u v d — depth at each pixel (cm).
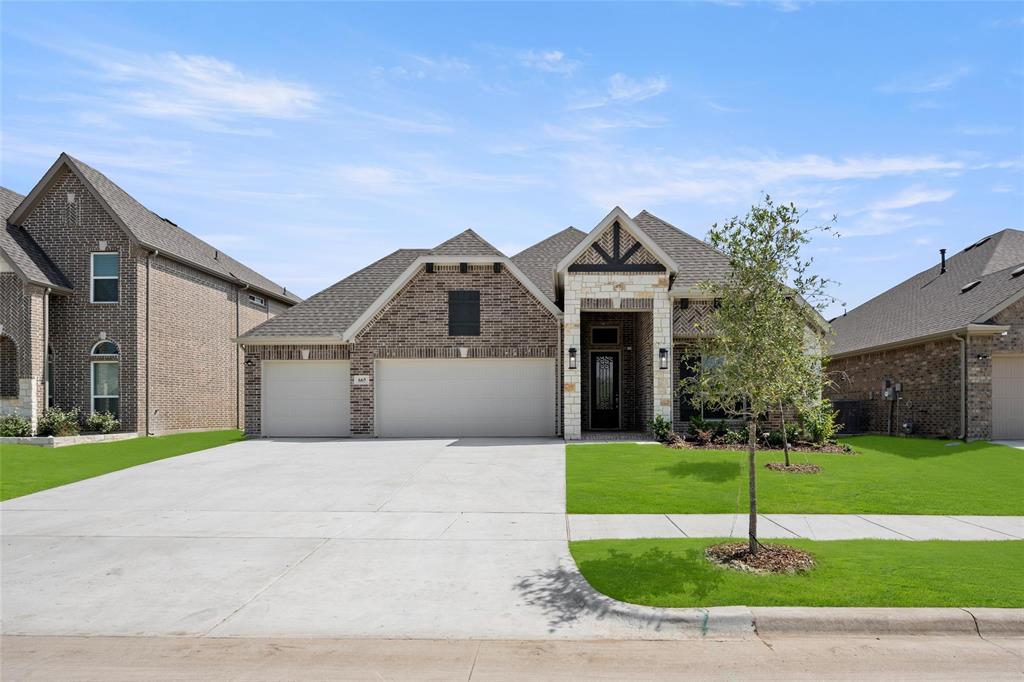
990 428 1762
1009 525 919
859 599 607
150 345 2242
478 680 484
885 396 2112
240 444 1850
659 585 650
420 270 2019
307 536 882
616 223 1847
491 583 692
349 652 536
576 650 539
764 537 845
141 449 1806
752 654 530
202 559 784
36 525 950
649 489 1148
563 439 1892
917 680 485
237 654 533
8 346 2103
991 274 2025
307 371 2069
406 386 2030
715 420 1861
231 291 2819
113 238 2197
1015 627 569
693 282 1889
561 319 1978
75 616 615
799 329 794
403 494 1148
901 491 1127
